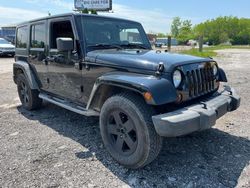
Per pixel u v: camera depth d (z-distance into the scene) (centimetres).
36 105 569
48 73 492
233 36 9500
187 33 8912
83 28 413
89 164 345
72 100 448
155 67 321
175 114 299
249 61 1563
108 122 354
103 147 394
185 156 364
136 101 316
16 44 610
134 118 314
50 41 473
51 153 374
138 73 333
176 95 314
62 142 411
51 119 522
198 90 350
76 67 414
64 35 438
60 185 299
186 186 298
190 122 295
